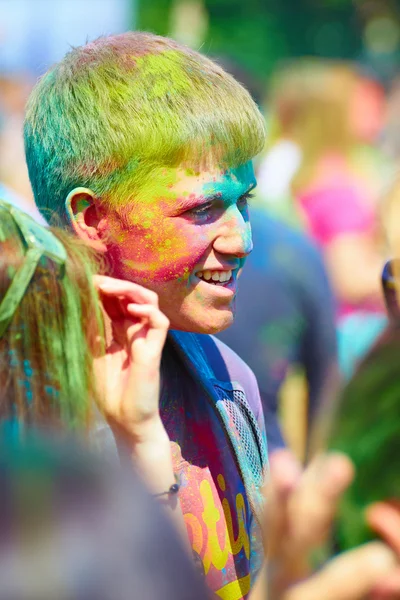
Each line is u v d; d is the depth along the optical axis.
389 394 1.92
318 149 6.12
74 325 1.77
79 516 1.00
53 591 0.96
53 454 1.04
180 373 2.32
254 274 4.59
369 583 1.88
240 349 4.51
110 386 2.04
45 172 2.24
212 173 2.15
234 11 28.33
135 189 2.14
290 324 4.60
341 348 5.11
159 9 21.06
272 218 4.72
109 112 2.14
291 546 1.91
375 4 30.61
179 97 2.14
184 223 2.16
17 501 1.00
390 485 1.88
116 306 2.07
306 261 4.70
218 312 2.23
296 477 1.94
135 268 2.19
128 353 2.06
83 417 1.74
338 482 1.89
